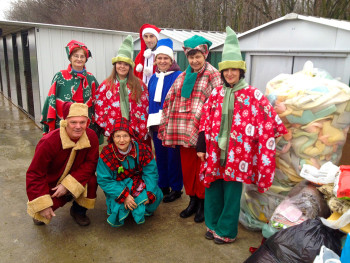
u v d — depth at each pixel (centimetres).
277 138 253
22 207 319
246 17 1062
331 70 377
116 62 308
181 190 364
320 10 827
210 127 242
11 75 878
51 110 324
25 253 248
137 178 286
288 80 266
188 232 280
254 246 259
